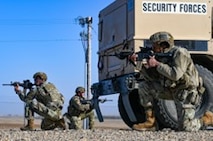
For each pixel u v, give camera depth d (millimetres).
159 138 9531
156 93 11359
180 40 13844
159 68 10820
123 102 14172
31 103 13883
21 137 9797
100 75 16234
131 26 13992
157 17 13812
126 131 11312
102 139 9367
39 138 9633
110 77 15453
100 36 16484
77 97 16469
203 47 13898
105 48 16000
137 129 11703
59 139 9430
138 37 13742
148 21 13805
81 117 16578
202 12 13938
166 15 13836
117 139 9359
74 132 11078
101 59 16234
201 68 13367
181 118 11234
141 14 13789
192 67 11062
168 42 10945
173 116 12758
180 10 13875
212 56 13945
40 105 13852
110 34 15633
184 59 10836
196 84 11125
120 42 14773
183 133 10547
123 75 14062
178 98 11164
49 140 9281
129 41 14102
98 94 15406
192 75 11062
